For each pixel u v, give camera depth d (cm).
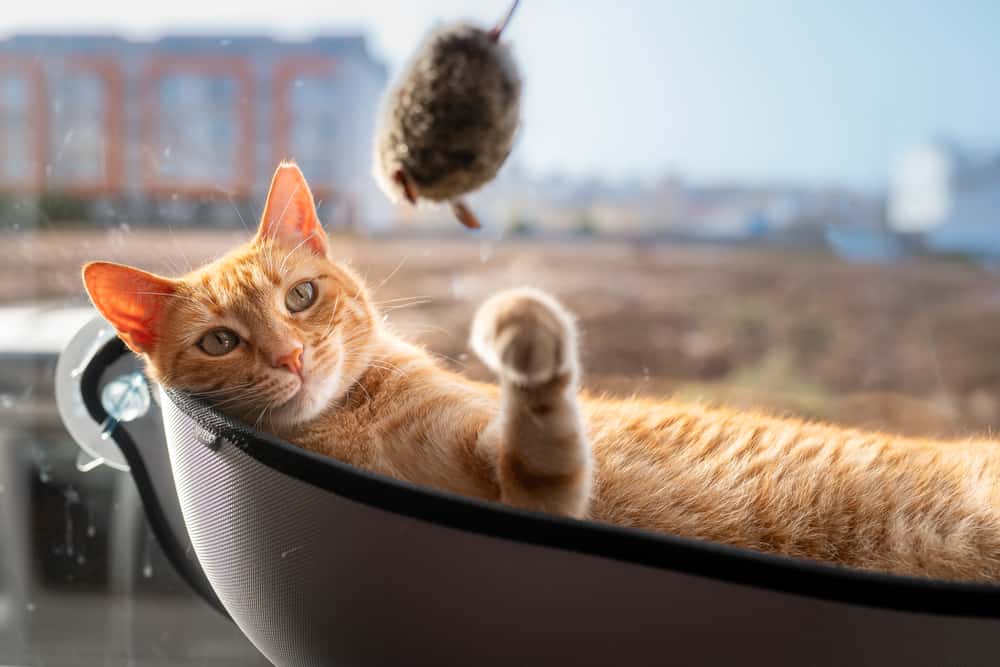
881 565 51
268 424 51
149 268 63
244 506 45
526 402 44
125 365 56
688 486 52
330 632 45
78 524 73
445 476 49
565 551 41
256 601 47
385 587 43
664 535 41
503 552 41
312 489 43
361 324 54
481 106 40
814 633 41
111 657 71
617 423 54
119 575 73
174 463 49
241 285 52
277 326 51
